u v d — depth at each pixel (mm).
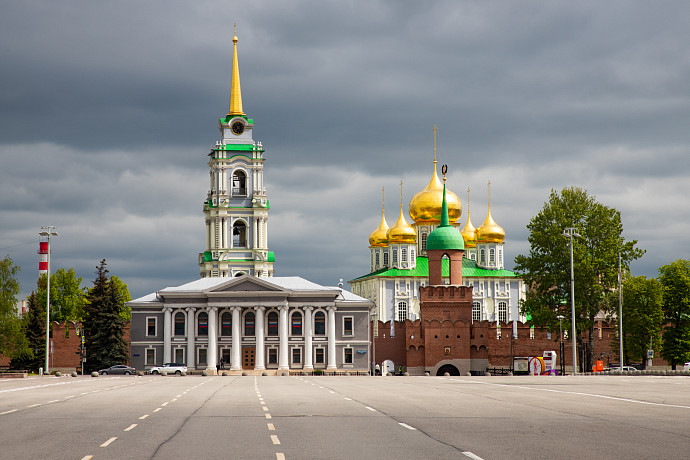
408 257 186500
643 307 124625
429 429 27141
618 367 126875
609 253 117188
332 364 133500
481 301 184875
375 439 24344
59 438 25156
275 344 134375
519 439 24188
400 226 187250
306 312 134000
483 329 134750
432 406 37594
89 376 113125
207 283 139375
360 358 135125
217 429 27453
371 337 137375
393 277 183500
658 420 29938
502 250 189750
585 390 51594
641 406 36906
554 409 35344
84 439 24828
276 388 58438
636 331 125875
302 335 134750
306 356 133625
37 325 141375
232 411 35250
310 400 42688
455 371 134250
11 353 116188
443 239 137000
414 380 76562
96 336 138125
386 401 41469
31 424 29859
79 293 180500
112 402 42344
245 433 26141
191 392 53156
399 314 183125
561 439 24141
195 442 23812
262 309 133375
